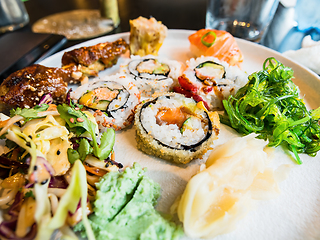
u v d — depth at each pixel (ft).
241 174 0.33
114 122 0.45
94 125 0.39
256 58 0.60
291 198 0.34
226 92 0.48
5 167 0.35
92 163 0.35
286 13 0.83
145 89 0.53
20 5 0.87
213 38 0.56
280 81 0.45
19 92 0.44
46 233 0.26
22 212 0.28
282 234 0.31
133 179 0.33
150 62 0.57
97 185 0.32
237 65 0.56
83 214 0.27
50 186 0.32
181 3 0.96
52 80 0.47
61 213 0.26
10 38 0.65
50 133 0.35
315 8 0.69
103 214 0.30
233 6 0.71
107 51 0.57
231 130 0.45
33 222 0.27
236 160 0.34
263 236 0.31
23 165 0.33
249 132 0.43
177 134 0.41
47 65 0.58
